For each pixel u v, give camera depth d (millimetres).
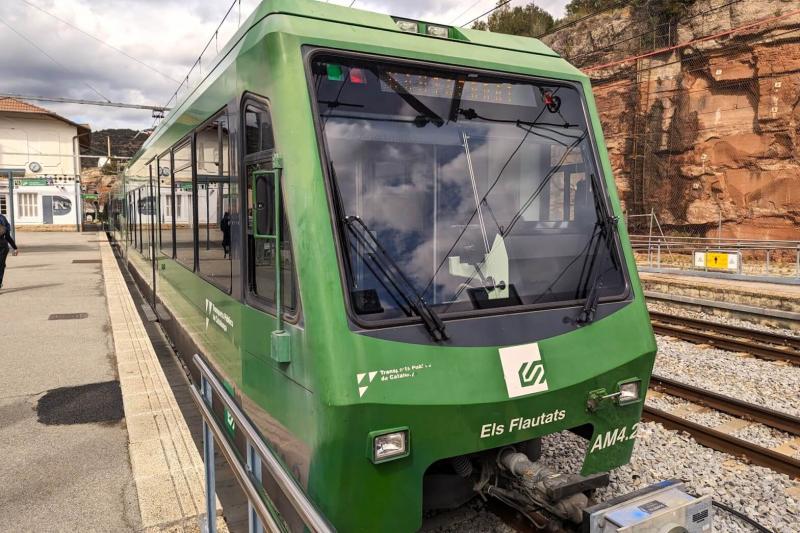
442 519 4125
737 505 4480
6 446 5656
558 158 4117
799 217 23156
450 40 4031
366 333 3109
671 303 14570
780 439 5836
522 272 3758
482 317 3459
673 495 2891
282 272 3436
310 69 3379
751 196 24578
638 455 5340
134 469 5004
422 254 3479
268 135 3555
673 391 7180
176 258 7695
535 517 4027
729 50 25156
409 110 3637
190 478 4844
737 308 12789
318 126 3322
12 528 4207
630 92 29344
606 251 4078
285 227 3377
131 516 4371
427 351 3207
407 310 3285
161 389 7137
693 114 26422
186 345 7031
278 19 3533
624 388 3803
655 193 28000
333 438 2957
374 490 3037
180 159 7086
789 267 20281
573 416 3613
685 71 26984
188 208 6617
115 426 6168
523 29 36719
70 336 10328
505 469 3639
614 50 30359
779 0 23812
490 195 3824
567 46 33250
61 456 5426
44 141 46906
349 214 3328
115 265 21438
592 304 3803
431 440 3150
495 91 3961
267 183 3508
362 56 3535
